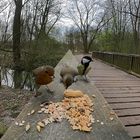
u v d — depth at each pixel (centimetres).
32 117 214
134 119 391
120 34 2280
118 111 433
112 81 777
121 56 1146
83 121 211
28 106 246
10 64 1311
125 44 1995
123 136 189
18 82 1311
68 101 268
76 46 4066
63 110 237
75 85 377
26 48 1473
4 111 775
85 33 3956
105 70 1092
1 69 1262
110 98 531
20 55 1405
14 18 1519
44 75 288
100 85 695
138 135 326
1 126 528
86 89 348
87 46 3888
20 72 1364
